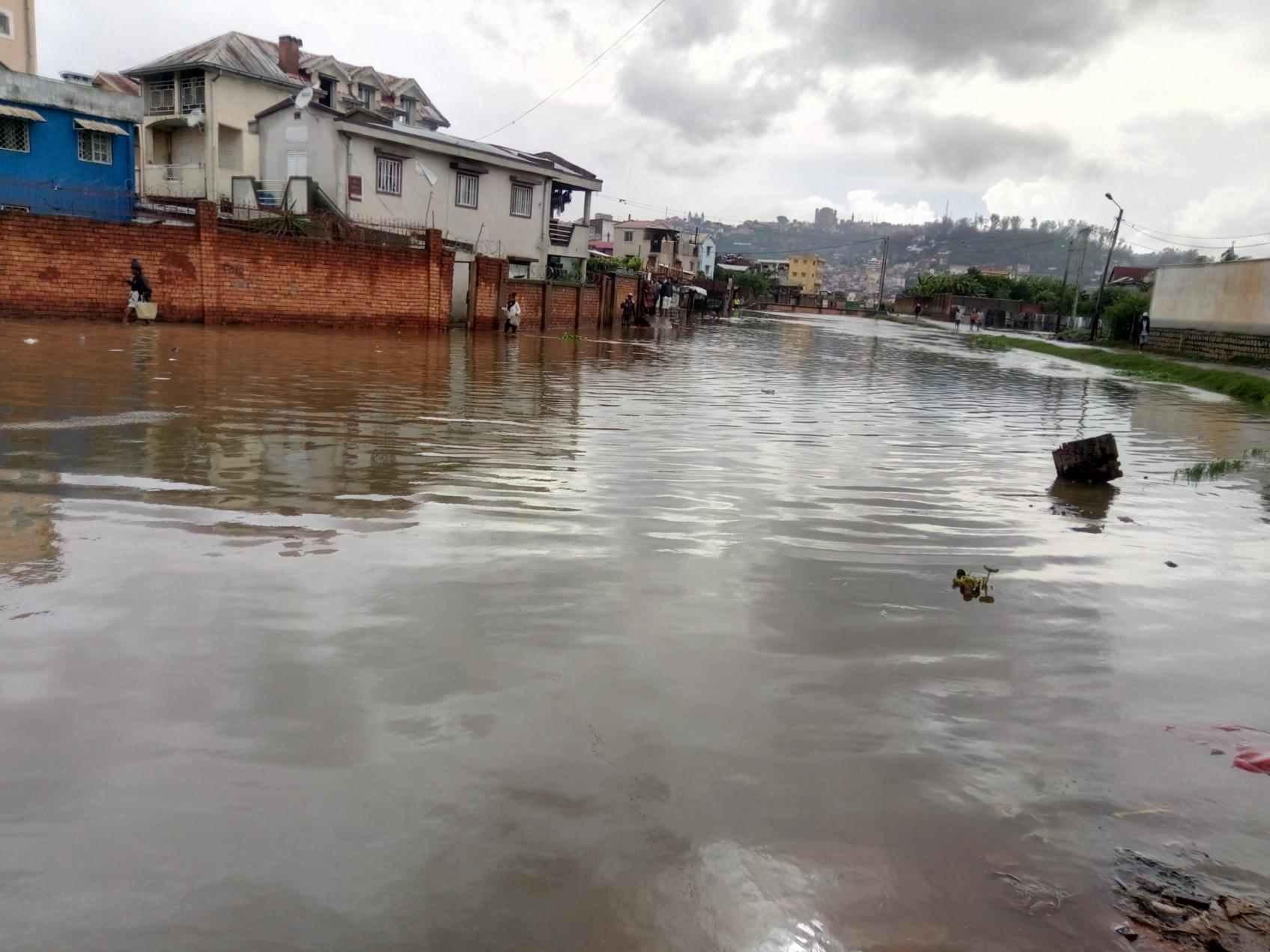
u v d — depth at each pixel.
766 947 2.14
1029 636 4.30
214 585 4.32
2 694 3.15
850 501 7.12
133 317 19.33
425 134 35.19
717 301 61.53
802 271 134.25
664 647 3.88
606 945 2.11
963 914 2.29
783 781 2.86
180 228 19.94
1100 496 8.12
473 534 5.43
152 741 2.88
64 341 14.92
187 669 3.40
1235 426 15.03
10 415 8.34
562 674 3.54
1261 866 2.56
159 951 2.02
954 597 4.84
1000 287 89.00
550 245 41.75
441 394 12.11
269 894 2.21
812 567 5.22
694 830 2.57
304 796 2.62
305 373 13.23
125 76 36.62
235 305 21.22
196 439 7.79
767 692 3.50
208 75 35.62
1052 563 5.70
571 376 16.09
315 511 5.75
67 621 3.79
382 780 2.73
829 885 2.38
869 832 2.62
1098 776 3.02
